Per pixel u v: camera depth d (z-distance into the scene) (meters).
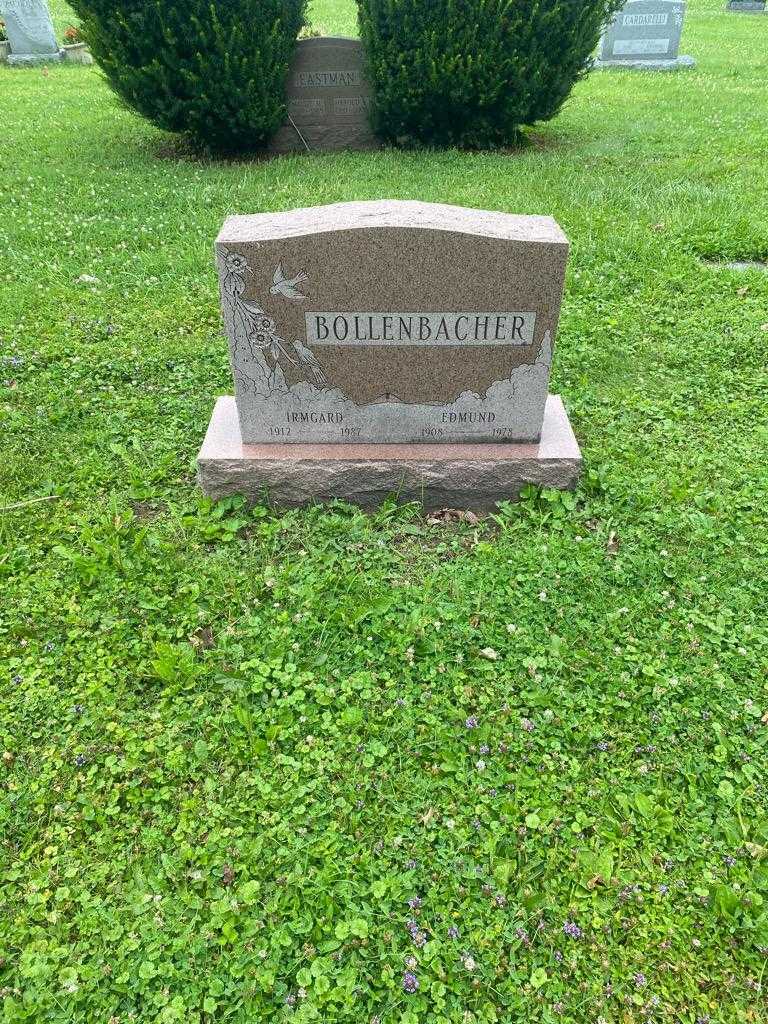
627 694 1.73
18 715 1.70
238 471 2.24
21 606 1.95
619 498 2.26
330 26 10.66
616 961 1.32
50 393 2.76
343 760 1.61
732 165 4.91
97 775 1.60
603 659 1.80
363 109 5.47
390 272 1.99
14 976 1.32
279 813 1.52
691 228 3.98
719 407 2.70
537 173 4.82
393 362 2.13
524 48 5.00
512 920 1.37
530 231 2.00
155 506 2.31
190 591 1.99
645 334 3.15
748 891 1.40
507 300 2.03
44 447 2.52
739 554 2.09
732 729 1.67
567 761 1.61
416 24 4.89
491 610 1.93
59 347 3.04
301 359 2.13
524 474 2.26
